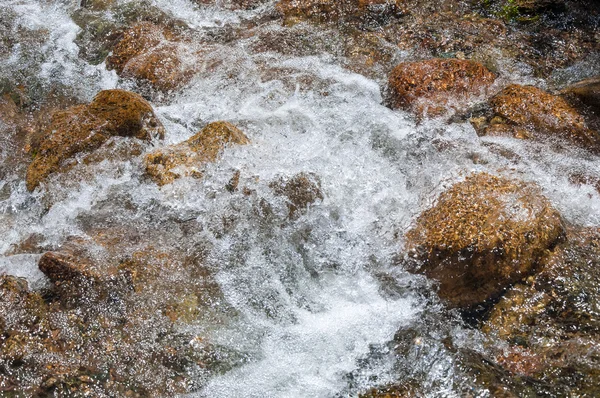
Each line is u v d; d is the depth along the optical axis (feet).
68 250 10.19
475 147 10.96
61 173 10.82
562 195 10.59
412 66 11.54
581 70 11.86
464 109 11.31
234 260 10.30
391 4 12.64
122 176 10.85
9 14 13.00
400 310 10.00
